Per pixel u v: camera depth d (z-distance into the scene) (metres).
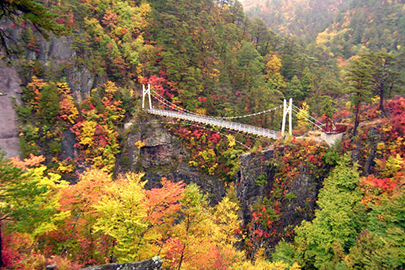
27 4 9.18
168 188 15.06
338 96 61.25
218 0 88.31
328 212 26.86
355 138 31.22
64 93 45.44
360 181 28.20
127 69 54.75
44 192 12.04
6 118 40.56
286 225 30.84
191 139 48.16
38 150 41.59
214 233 19.84
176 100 51.75
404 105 32.66
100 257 14.73
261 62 66.69
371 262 18.69
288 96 60.47
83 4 53.44
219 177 46.28
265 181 32.09
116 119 49.62
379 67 36.12
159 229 14.95
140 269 10.95
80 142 44.41
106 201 13.61
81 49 49.03
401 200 21.34
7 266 9.38
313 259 26.56
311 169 31.62
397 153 29.56
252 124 50.53
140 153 49.41
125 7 59.06
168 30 56.34
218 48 62.38
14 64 42.84
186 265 15.34
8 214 10.26
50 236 14.02
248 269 18.69
